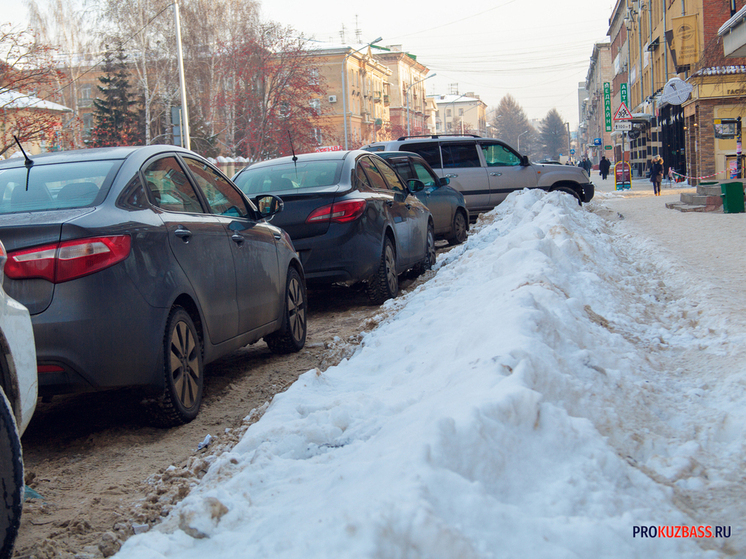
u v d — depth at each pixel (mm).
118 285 3842
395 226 8625
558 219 7719
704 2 28484
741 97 27781
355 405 3416
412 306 6445
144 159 4625
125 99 50094
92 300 3738
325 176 7973
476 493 2080
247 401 4848
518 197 12859
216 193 5430
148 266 4070
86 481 3529
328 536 1948
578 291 5262
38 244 3689
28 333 2928
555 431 2520
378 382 4352
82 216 3871
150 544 2432
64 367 3705
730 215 13961
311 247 7434
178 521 2594
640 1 46562
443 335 4688
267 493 2734
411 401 3383
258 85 47688
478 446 2309
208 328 4695
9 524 2285
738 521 2258
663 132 39688
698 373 3834
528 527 2025
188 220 4688
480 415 2414
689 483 2510
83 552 2701
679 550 2066
